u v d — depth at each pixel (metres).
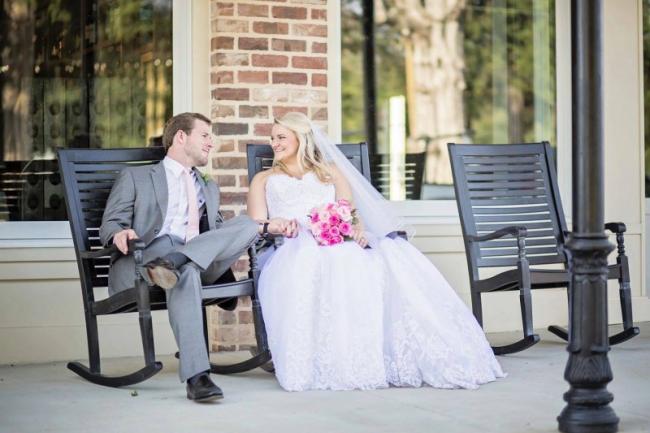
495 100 7.98
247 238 5.43
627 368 5.95
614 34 8.09
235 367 5.80
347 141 7.56
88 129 6.88
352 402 5.03
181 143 5.79
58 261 6.53
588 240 4.28
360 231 5.82
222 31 6.77
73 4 6.86
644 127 8.80
